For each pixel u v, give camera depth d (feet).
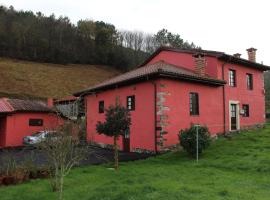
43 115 83.05
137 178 32.32
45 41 226.38
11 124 77.71
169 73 53.42
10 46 211.82
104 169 39.29
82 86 192.75
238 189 27.07
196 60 64.39
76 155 30.37
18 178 32.81
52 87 177.06
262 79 81.25
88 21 271.08
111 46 253.03
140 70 71.10
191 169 37.55
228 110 67.62
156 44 287.28
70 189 28.86
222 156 44.34
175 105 56.13
